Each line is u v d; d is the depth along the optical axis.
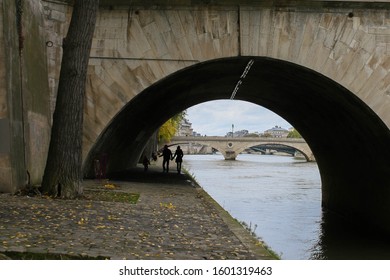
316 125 23.72
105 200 12.34
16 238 7.22
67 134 12.04
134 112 19.67
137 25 15.29
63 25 15.65
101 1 15.05
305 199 28.88
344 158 22.62
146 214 10.75
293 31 15.14
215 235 9.18
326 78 15.31
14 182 12.42
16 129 12.80
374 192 19.64
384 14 15.11
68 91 11.98
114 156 23.53
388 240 17.95
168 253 7.33
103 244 7.43
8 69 12.43
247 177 46.38
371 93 15.14
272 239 17.44
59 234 7.81
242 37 15.14
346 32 15.10
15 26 13.10
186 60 15.27
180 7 15.18
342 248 16.58
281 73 17.86
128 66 15.32
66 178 12.10
